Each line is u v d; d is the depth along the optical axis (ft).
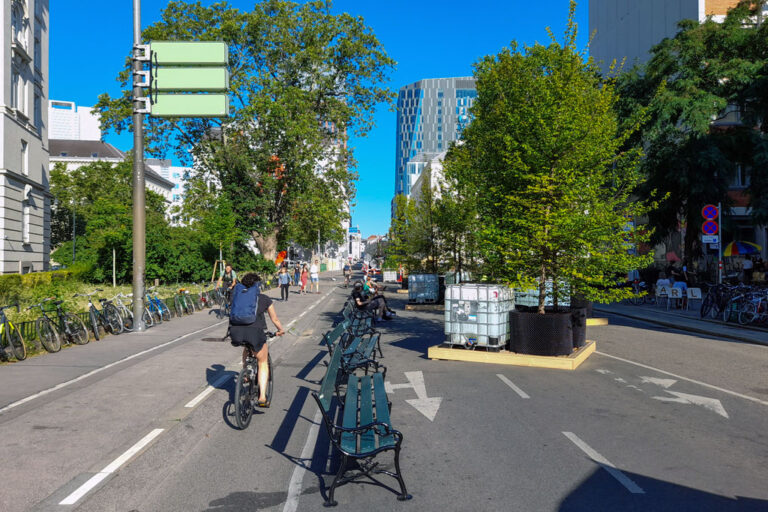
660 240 93.15
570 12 37.22
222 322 52.31
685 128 85.71
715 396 25.17
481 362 33.78
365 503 13.74
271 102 106.22
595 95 39.22
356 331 36.22
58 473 14.74
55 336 34.42
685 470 15.89
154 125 110.73
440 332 49.55
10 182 98.48
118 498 13.58
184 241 107.45
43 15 121.29
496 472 15.80
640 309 71.82
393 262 98.27
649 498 13.92
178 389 24.35
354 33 118.83
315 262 110.52
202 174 119.75
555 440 18.72
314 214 116.37
